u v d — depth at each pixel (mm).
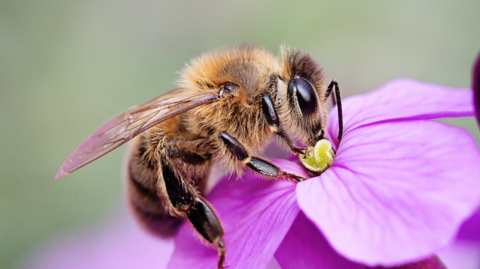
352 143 55
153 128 61
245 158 58
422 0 103
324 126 58
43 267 85
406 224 50
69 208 99
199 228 58
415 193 51
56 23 103
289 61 58
